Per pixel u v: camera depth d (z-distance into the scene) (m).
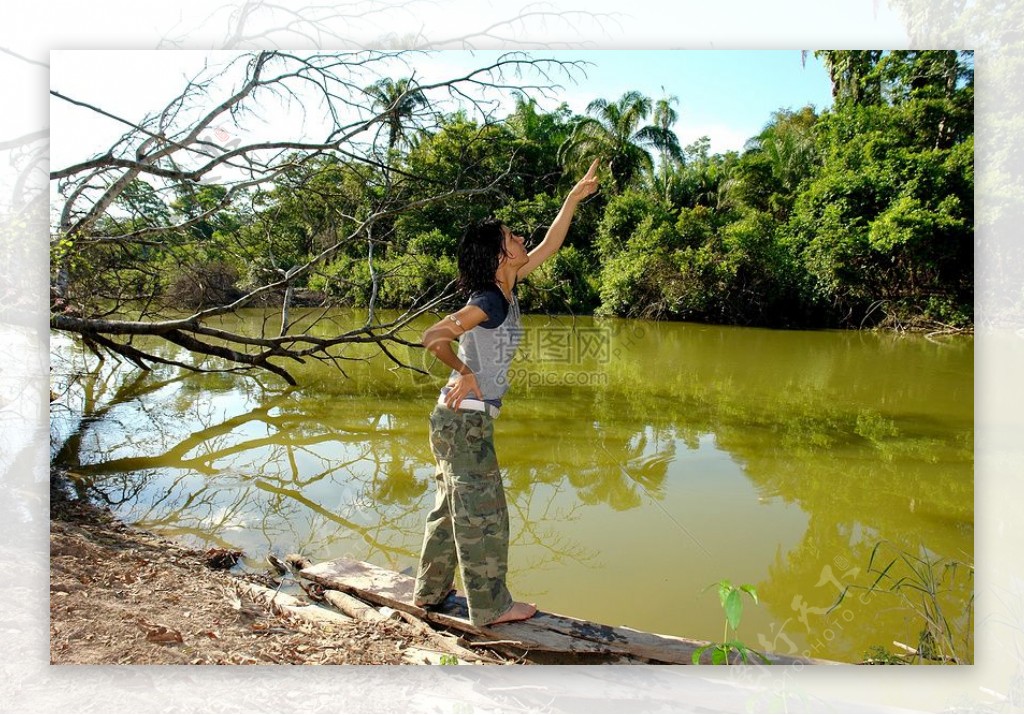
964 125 14.70
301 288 9.21
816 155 18.62
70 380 8.03
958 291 14.29
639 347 12.43
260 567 3.68
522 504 4.60
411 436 6.40
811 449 5.84
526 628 2.80
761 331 15.19
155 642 2.62
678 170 21.81
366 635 2.81
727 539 4.02
